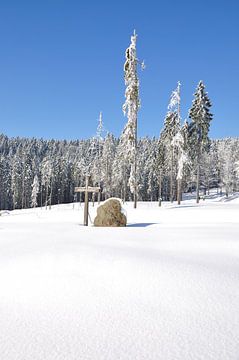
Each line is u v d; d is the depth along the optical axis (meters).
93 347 3.08
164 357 2.88
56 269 5.86
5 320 3.74
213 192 93.81
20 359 2.87
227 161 77.75
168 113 39.53
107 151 60.88
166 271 5.73
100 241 9.29
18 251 7.62
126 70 28.28
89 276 5.42
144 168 89.19
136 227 14.33
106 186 62.31
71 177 100.62
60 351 3.01
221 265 6.25
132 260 6.52
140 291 4.70
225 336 3.29
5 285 5.00
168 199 90.31
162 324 3.59
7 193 99.56
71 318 3.77
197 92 38.31
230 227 13.84
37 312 3.96
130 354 2.94
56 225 15.44
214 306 4.13
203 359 2.84
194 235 10.77
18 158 112.75
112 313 3.91
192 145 39.19
